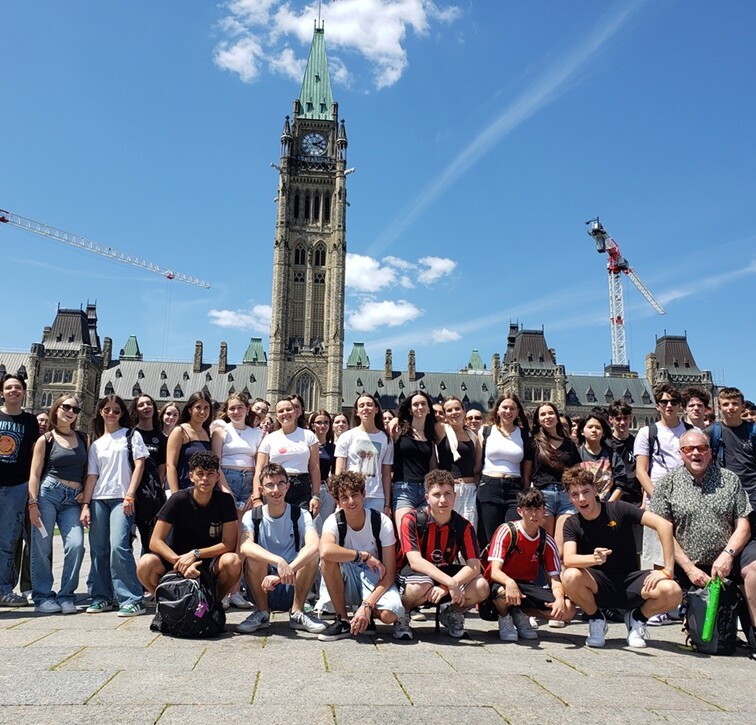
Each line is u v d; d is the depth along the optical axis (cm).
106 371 14000
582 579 1021
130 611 1198
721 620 990
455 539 1096
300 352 12712
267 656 888
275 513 1128
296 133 13675
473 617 1300
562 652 984
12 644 930
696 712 693
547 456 1370
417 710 666
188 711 643
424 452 1362
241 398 1470
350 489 1058
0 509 1291
